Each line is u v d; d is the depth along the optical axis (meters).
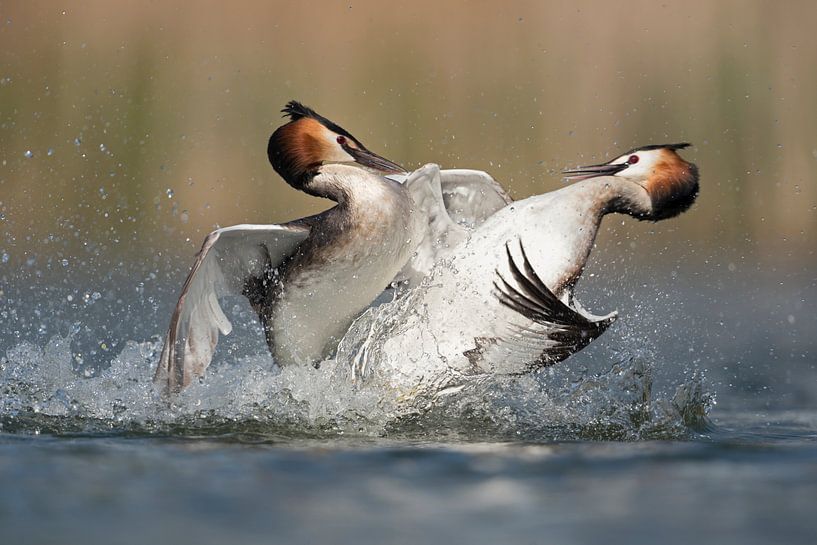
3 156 25.09
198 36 26.41
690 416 9.74
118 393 10.00
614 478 7.29
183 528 5.98
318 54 26.53
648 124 26.31
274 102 26.20
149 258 23.67
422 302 10.24
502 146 26.03
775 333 16.88
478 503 6.57
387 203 10.18
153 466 7.46
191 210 25.38
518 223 10.09
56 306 17.58
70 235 24.45
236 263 10.30
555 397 10.18
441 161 25.91
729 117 26.52
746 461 7.91
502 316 10.04
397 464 7.66
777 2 26.81
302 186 10.85
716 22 26.80
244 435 8.83
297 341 10.62
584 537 5.91
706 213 26.36
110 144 25.52
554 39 26.66
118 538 5.79
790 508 6.52
